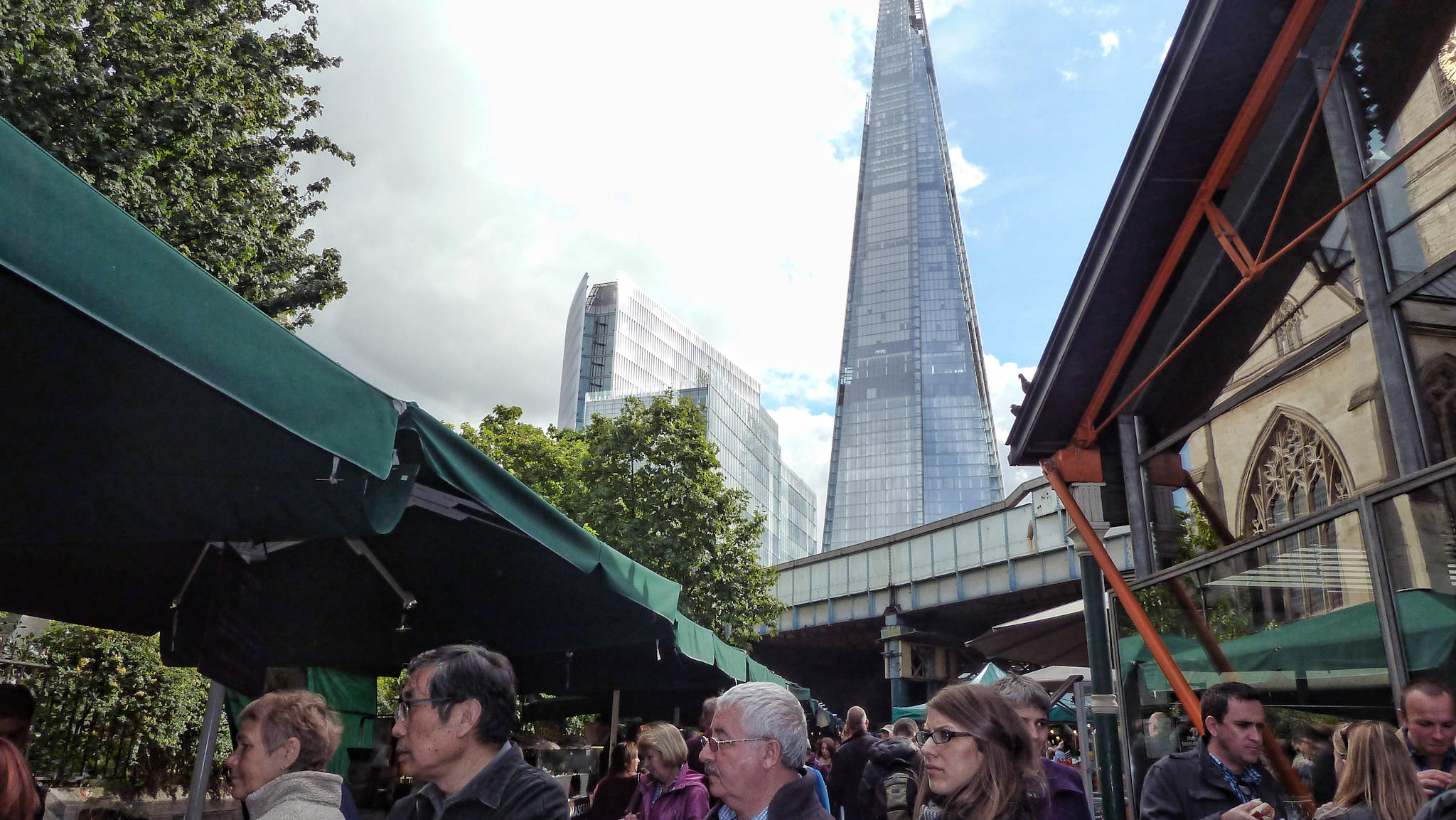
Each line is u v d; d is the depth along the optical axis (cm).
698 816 498
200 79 1458
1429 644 391
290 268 1689
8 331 248
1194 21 555
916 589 5662
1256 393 572
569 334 18475
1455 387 401
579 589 535
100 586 475
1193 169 614
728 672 833
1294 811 404
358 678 878
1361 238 470
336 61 1861
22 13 1133
